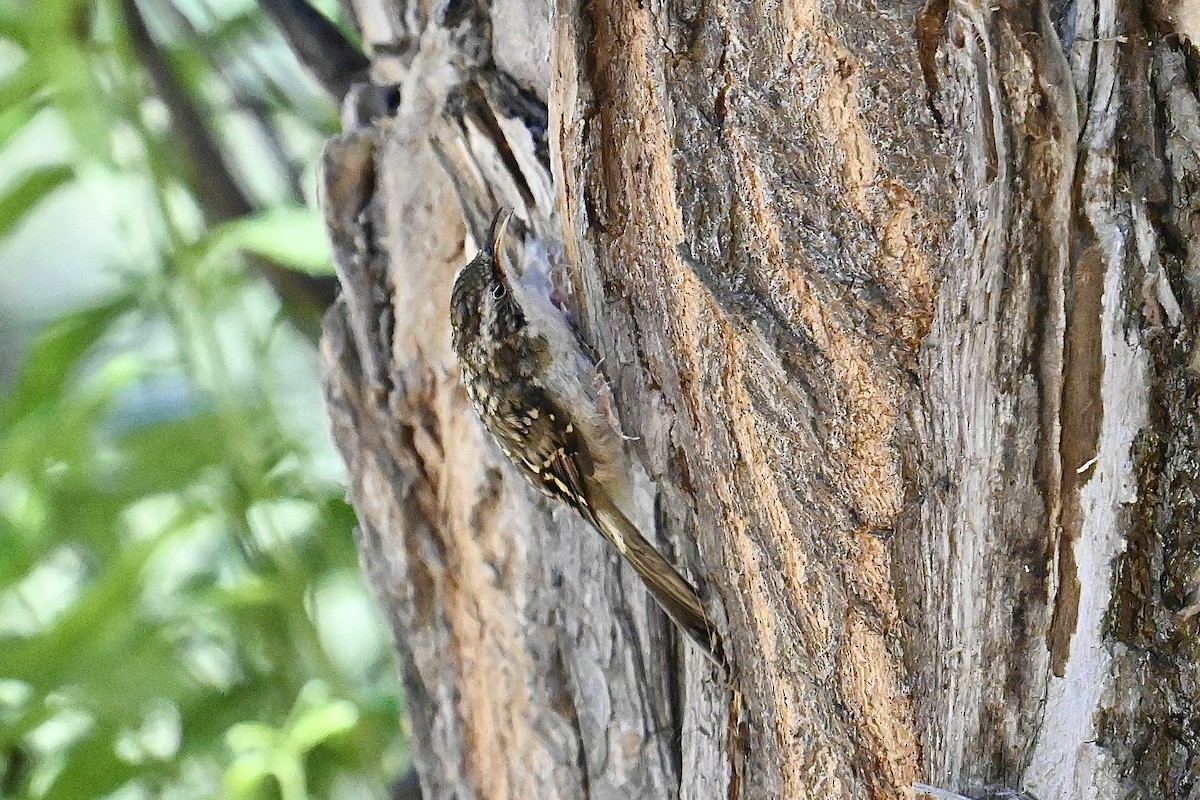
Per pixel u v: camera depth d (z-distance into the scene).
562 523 4.75
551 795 4.75
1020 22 4.62
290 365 4.95
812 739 4.68
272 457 4.86
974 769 4.64
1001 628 4.64
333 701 4.83
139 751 4.84
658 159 4.67
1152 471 4.63
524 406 4.72
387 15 4.77
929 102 4.63
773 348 4.65
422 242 4.75
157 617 4.84
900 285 4.64
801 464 4.66
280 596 4.83
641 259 4.69
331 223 4.76
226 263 4.87
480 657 4.77
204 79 4.93
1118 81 4.62
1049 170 4.62
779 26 4.64
